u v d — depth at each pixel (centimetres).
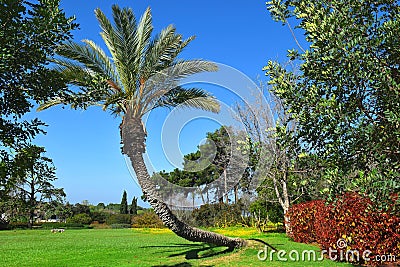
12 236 2180
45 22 365
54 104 1142
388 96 356
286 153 441
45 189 3109
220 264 905
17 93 388
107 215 4484
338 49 359
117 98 1090
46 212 3491
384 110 369
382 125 369
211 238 1068
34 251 1330
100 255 1166
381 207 345
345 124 359
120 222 3912
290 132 427
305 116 393
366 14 388
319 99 381
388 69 371
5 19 348
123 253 1198
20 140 399
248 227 2180
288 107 427
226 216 2195
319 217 990
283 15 461
